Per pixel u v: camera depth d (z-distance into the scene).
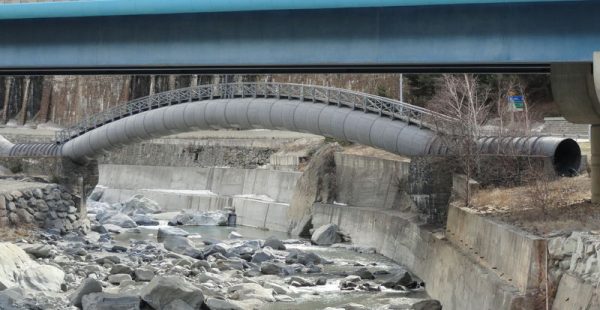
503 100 81.44
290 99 64.69
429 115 59.94
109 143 71.19
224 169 99.69
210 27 37.22
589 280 22.94
